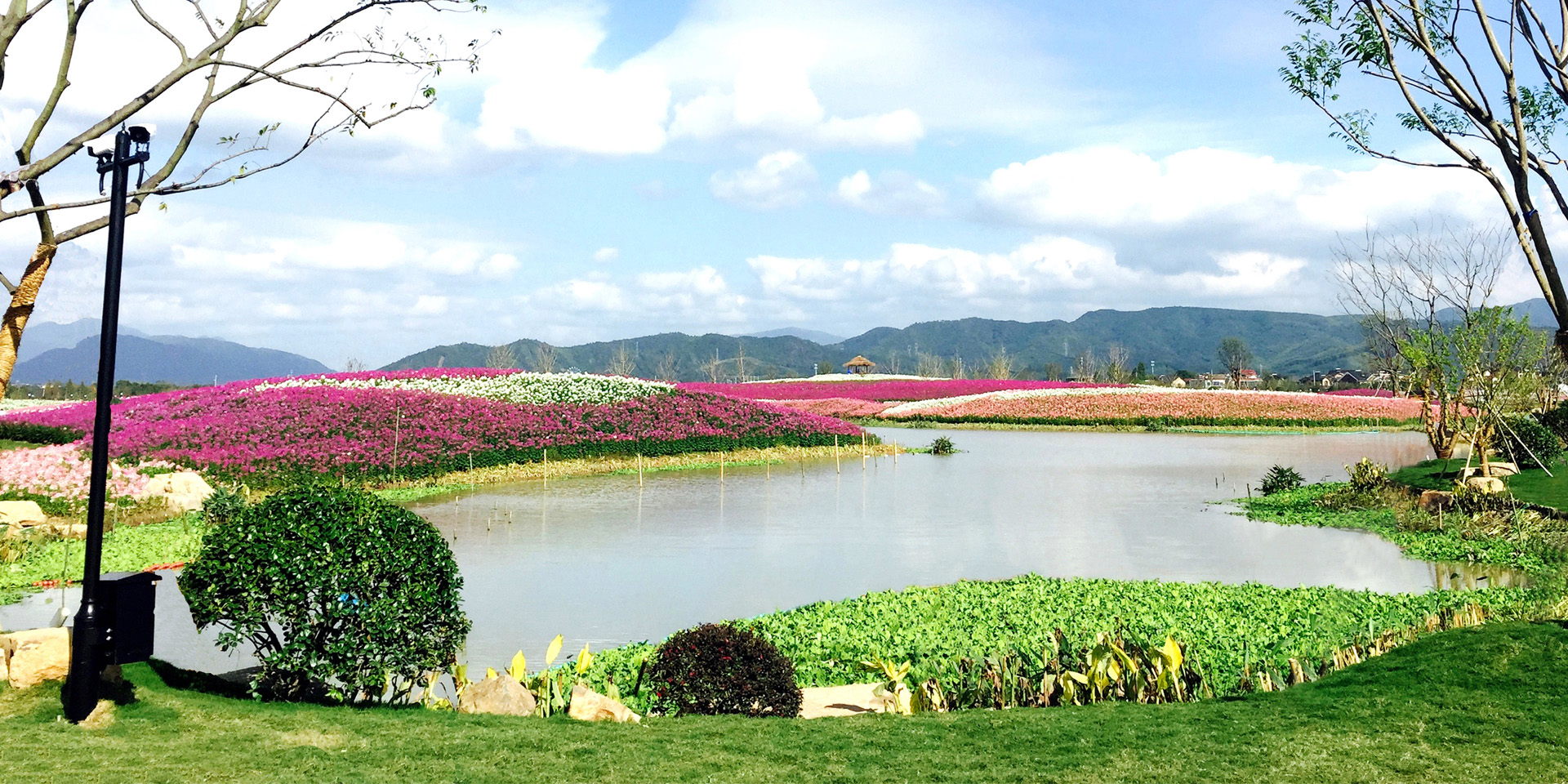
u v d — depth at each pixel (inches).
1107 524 810.2
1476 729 281.6
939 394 3026.6
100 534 283.4
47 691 293.3
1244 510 897.5
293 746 266.2
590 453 1286.9
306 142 297.0
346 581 304.7
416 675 323.9
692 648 336.8
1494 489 818.8
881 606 495.2
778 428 1542.8
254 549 303.6
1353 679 336.2
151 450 994.1
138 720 279.3
